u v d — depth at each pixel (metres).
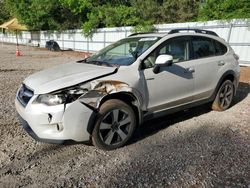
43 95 3.67
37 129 3.70
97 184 3.20
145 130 4.82
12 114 5.66
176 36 4.91
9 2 35.25
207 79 5.30
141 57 4.36
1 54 22.53
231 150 4.01
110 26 24.06
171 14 24.80
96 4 28.61
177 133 4.68
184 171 3.45
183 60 4.93
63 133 3.64
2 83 9.13
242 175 3.36
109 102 3.91
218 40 5.77
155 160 3.73
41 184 3.19
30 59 18.48
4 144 4.21
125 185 3.17
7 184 3.18
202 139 4.42
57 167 3.57
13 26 34.09
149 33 5.24
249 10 14.45
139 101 4.20
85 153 3.95
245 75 10.70
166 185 3.17
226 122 5.21
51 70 4.49
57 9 31.12
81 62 5.02
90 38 25.62
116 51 5.00
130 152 3.98
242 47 13.48
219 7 16.30
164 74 4.50
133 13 23.52
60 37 31.64
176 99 4.79
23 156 3.86
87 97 3.71
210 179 3.28
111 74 4.00
